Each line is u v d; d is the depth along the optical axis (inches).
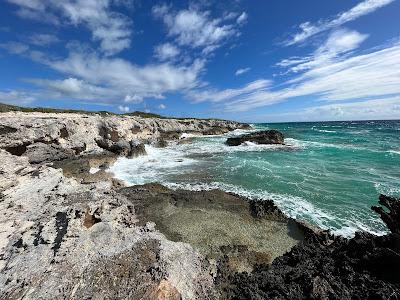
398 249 349.4
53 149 1064.8
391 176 947.3
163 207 628.7
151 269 342.6
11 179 544.4
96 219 462.9
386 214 454.9
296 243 502.3
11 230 418.6
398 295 290.0
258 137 1903.3
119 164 1154.0
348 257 371.9
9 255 368.2
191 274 359.6
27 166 628.7
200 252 459.5
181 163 1192.2
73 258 352.5
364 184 850.8
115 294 302.2
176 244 423.8
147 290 304.5
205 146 1827.0
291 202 701.9
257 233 533.3
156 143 1797.5
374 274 333.7
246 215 601.6
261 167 1094.4
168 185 845.2
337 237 476.4
